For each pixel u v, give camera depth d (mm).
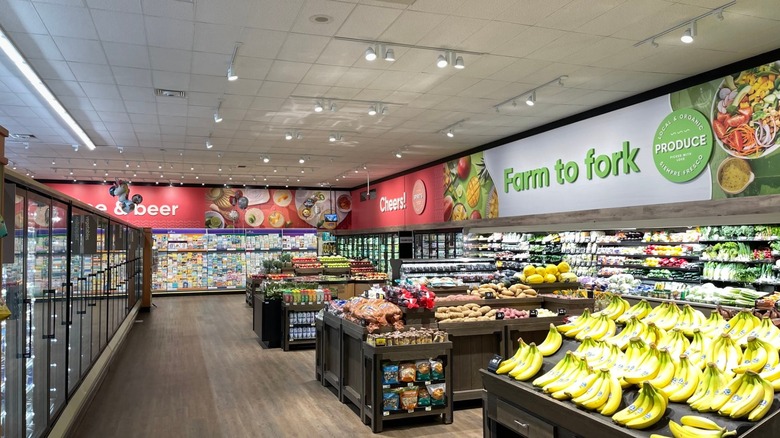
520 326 6703
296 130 12141
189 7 5754
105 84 8539
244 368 8797
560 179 10922
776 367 3068
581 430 3268
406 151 14820
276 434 5711
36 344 4379
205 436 5652
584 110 10234
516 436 4203
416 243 17484
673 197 8453
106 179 21000
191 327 13008
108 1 5609
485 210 13617
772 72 7094
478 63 7637
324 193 24453
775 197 6930
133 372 8484
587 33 6559
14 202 3592
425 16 6055
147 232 16547
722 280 9484
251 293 17094
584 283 11414
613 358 3691
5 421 3586
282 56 7305
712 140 7852
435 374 6055
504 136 12711
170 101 9578
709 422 2834
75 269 5988
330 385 7652
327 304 8094
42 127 11531
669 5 5785
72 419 5312
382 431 5801
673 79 8336
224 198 23141
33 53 7117
